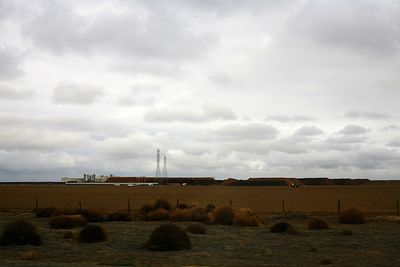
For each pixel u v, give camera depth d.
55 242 26.23
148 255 22.11
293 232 30.66
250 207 67.00
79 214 42.25
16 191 149.62
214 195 112.31
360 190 160.62
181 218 40.56
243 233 31.08
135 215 46.59
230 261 20.48
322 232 31.98
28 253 21.56
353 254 22.75
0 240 25.09
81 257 21.48
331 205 72.81
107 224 37.12
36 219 42.88
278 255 22.41
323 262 19.98
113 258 21.20
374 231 32.66
